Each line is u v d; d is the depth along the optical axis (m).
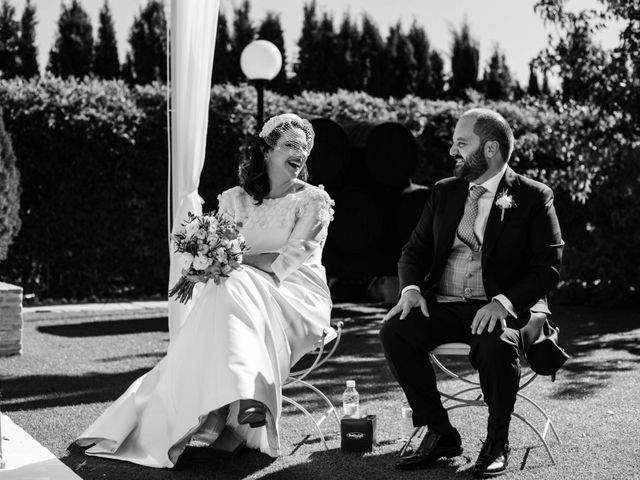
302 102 11.56
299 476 3.28
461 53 19.23
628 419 4.18
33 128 10.41
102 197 10.80
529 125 12.22
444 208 3.81
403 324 3.59
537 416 4.30
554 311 9.69
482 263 3.63
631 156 9.77
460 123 3.76
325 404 4.65
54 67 16.48
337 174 8.75
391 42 18.56
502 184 3.71
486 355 3.34
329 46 17.98
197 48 4.83
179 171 4.85
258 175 4.09
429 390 3.53
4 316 6.33
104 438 3.63
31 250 10.59
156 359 6.21
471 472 3.31
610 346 6.89
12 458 3.48
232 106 11.21
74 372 5.63
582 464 3.38
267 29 17.58
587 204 11.67
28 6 16.20
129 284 11.15
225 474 3.32
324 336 3.87
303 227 3.94
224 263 3.52
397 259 9.27
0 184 8.45
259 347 3.44
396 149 9.12
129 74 16.97
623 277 9.94
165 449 3.43
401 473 3.32
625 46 9.45
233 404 3.55
